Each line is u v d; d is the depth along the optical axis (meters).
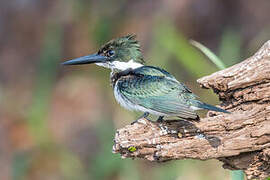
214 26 15.24
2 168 13.34
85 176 12.76
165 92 8.09
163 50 13.93
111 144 12.68
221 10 15.42
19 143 13.85
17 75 15.73
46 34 15.88
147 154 7.00
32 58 15.91
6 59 16.02
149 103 8.18
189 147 6.98
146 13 15.68
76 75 15.40
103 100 14.57
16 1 16.72
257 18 15.10
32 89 15.24
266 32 14.66
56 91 14.93
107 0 16.12
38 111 13.78
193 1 15.54
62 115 14.36
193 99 7.86
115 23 15.71
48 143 13.54
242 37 14.84
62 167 13.14
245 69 7.20
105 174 12.18
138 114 13.23
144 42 15.01
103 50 9.34
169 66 14.30
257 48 14.48
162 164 12.15
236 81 7.18
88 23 15.94
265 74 7.10
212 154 7.01
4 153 13.71
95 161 12.67
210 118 7.17
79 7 16.09
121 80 8.65
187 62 12.27
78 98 14.72
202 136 7.05
